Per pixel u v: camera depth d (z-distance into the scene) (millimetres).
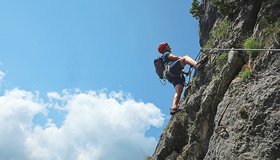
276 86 4793
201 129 5883
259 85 5008
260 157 4602
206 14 7855
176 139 6340
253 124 4828
